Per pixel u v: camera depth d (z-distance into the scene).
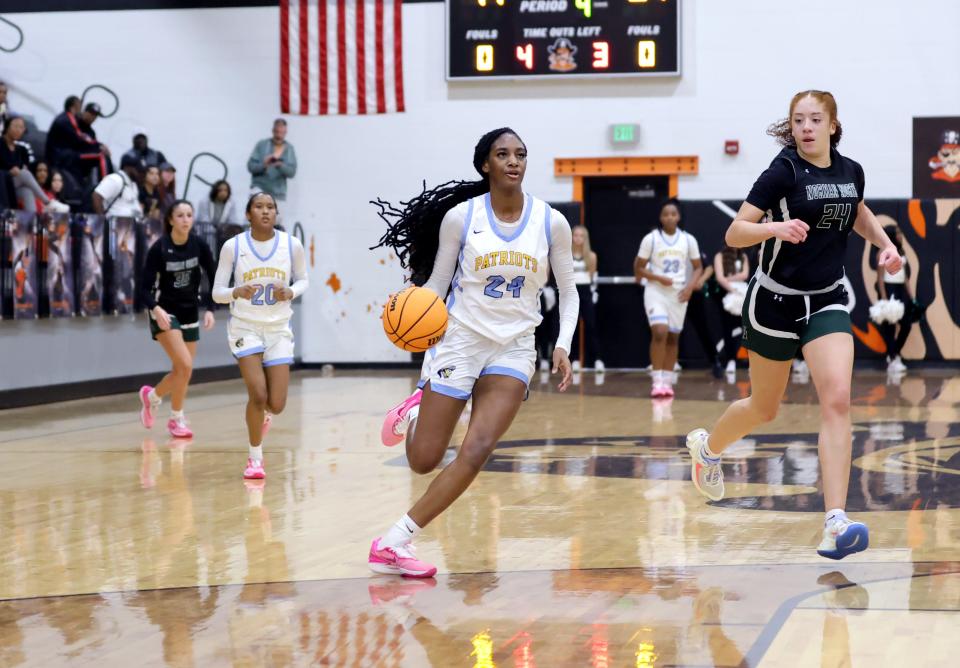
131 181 13.98
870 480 6.66
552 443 8.48
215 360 15.37
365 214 16.67
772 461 7.43
